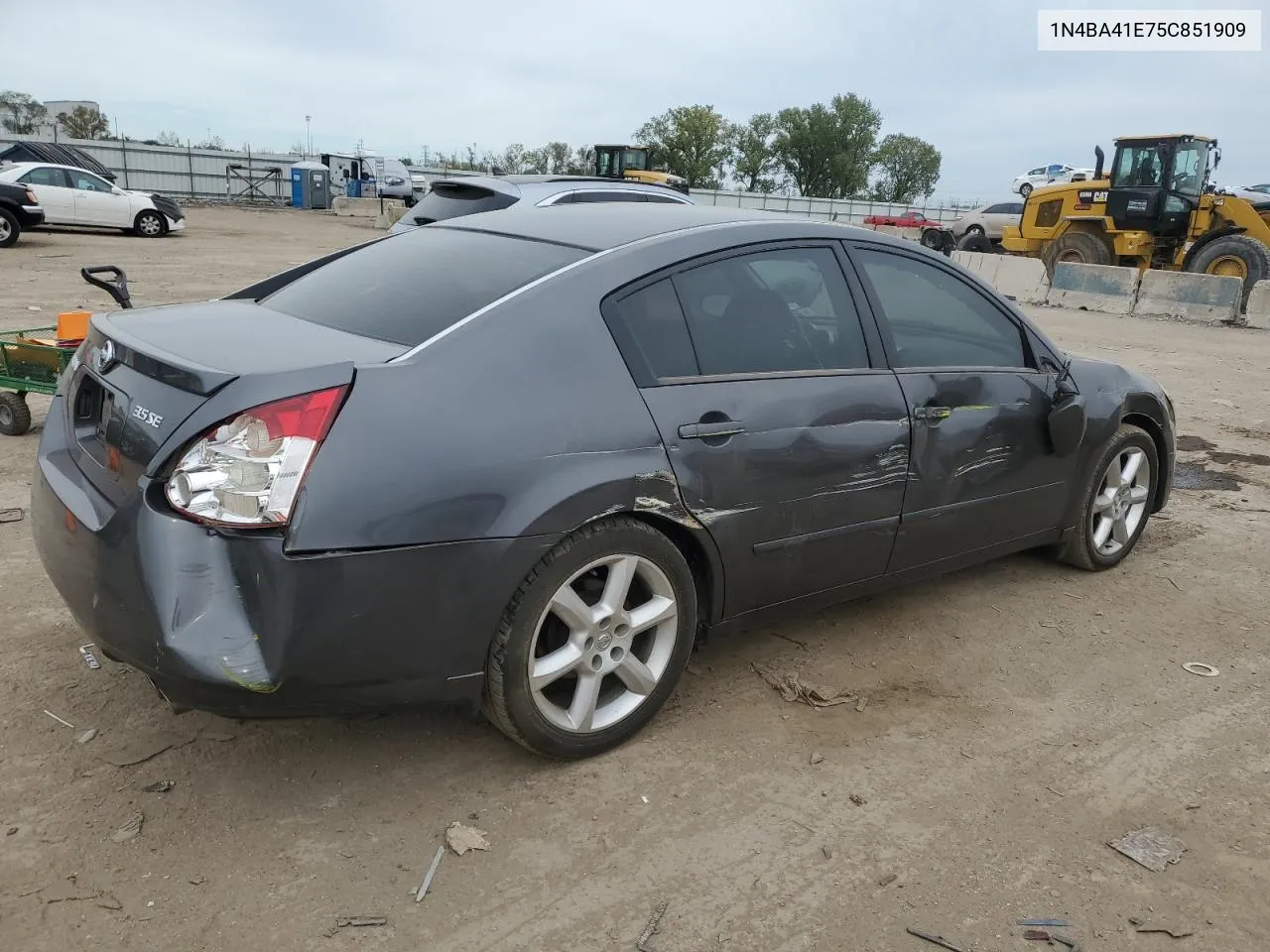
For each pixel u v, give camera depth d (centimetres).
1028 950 239
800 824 282
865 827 282
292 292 358
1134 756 327
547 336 284
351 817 274
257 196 5112
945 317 395
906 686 366
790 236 351
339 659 248
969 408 388
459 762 303
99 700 324
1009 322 424
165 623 237
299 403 242
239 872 251
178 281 1515
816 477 336
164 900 240
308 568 239
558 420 276
